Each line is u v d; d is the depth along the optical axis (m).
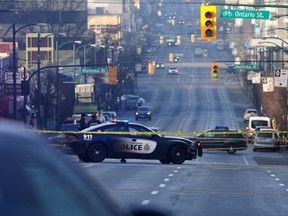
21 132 9.67
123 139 77.00
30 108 164.50
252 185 55.12
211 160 101.19
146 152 77.19
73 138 76.62
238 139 120.19
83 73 178.38
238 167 77.44
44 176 9.06
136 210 13.34
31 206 8.79
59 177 9.20
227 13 85.06
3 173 8.81
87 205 9.22
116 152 76.94
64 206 9.02
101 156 76.75
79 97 160.38
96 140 76.69
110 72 163.25
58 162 9.36
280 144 134.62
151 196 45.53
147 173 63.25
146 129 78.00
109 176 59.22
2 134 9.42
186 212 38.72
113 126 77.75
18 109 163.75
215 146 120.44
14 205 8.71
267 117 179.88
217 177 61.59
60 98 176.62
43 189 8.96
